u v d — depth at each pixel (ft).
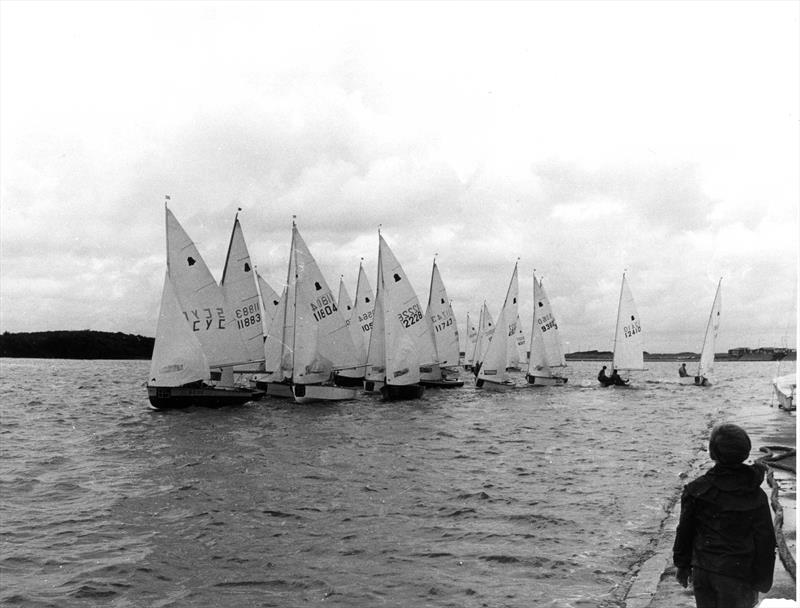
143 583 35.76
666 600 27.71
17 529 46.93
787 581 26.55
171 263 132.67
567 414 133.80
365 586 34.22
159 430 104.68
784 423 94.63
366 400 154.81
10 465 74.33
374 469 69.21
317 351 143.13
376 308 169.17
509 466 70.38
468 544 40.96
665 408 147.54
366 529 44.96
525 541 41.24
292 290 152.15
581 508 49.65
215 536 44.24
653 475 63.52
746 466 18.13
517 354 264.31
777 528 33.47
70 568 38.42
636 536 41.88
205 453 81.41
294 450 83.61
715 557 17.63
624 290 211.61
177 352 125.39
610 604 30.58
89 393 197.98
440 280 202.39
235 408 132.87
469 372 341.21
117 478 65.98
